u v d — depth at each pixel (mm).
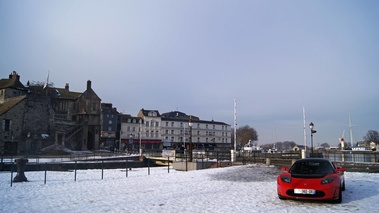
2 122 52469
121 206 10094
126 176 21766
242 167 24703
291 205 9820
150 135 99500
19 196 12844
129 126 95625
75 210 9609
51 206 10414
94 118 77000
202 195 12172
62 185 16609
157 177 20172
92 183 17422
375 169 24062
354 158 38000
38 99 58875
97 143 75875
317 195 9695
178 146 105250
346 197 11156
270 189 13523
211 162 30797
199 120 115812
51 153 54969
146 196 12109
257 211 9008
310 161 11398
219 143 119500
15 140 53938
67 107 76125
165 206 9977
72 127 66625
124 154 56844
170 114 117625
